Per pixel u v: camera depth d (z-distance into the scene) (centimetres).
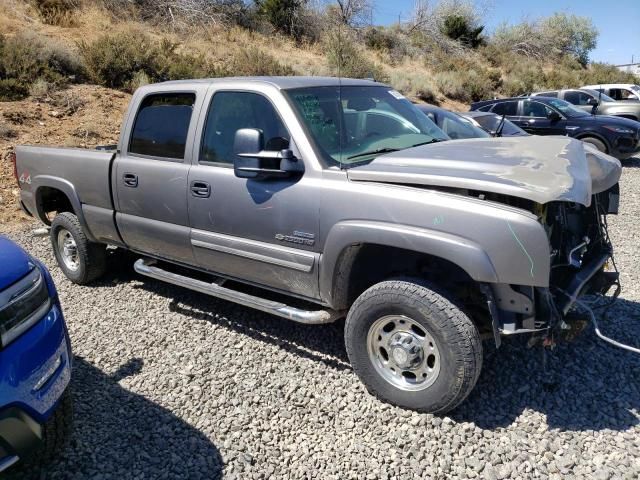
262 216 373
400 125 430
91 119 1165
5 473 291
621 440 305
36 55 1289
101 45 1412
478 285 332
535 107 1400
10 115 1076
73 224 533
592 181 346
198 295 521
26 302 260
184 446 315
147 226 455
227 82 408
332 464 298
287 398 356
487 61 3378
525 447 303
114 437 322
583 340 414
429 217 304
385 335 338
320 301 369
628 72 4094
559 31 4316
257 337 436
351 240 329
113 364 403
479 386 359
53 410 262
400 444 308
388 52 2688
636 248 655
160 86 452
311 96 392
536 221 286
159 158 443
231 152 397
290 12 2416
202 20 2108
